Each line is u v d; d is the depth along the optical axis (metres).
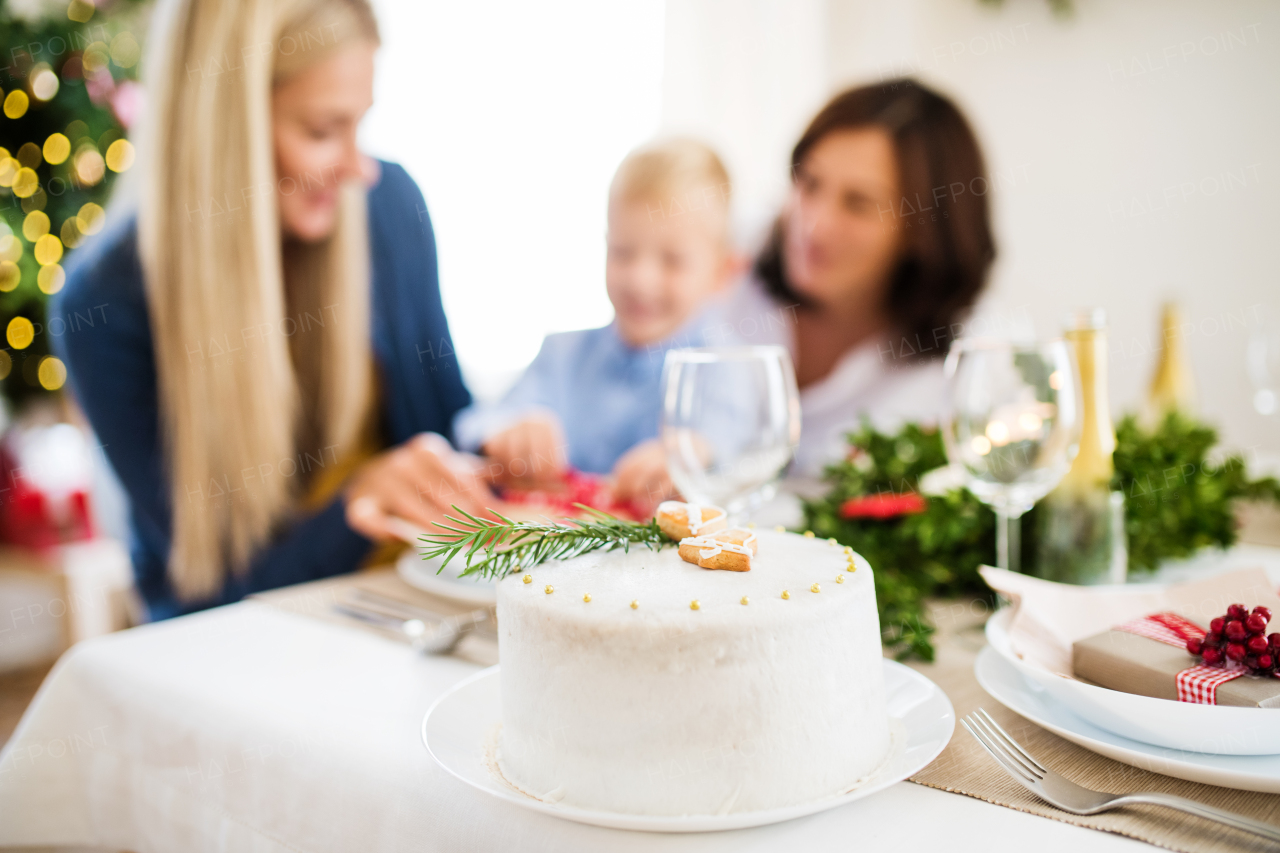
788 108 2.82
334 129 2.04
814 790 0.48
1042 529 0.85
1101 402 0.84
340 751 0.59
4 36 2.21
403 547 2.07
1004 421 0.77
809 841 0.45
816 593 0.50
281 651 0.78
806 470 2.58
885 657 0.74
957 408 0.80
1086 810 0.47
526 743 0.51
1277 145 2.34
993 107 2.66
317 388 2.10
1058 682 0.55
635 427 2.41
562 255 2.59
